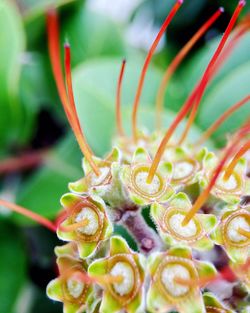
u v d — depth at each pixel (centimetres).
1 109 23
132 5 28
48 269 24
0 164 24
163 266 14
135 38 28
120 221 16
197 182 16
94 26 25
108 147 21
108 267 15
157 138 19
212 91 23
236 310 15
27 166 24
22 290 22
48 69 25
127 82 23
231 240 15
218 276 14
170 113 21
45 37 25
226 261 15
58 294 16
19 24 23
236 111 22
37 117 25
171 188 15
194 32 26
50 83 25
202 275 14
